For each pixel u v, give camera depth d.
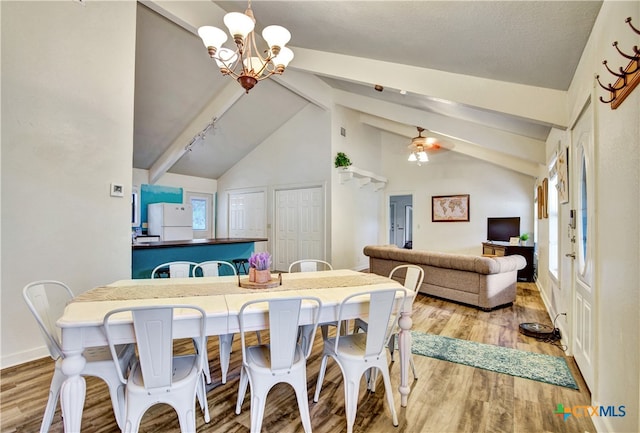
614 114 1.55
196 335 1.61
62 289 2.61
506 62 2.37
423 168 7.59
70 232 2.65
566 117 2.56
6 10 2.32
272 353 1.63
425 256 4.58
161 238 6.09
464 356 2.67
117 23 2.94
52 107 2.55
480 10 1.78
